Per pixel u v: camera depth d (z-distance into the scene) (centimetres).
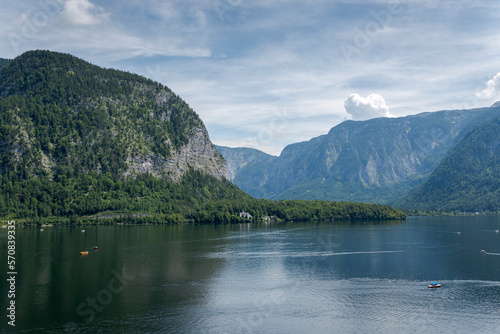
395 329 12462
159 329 12475
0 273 18638
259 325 12781
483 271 19062
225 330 12406
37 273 18650
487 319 13150
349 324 12850
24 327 12550
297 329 12481
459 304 14475
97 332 12219
